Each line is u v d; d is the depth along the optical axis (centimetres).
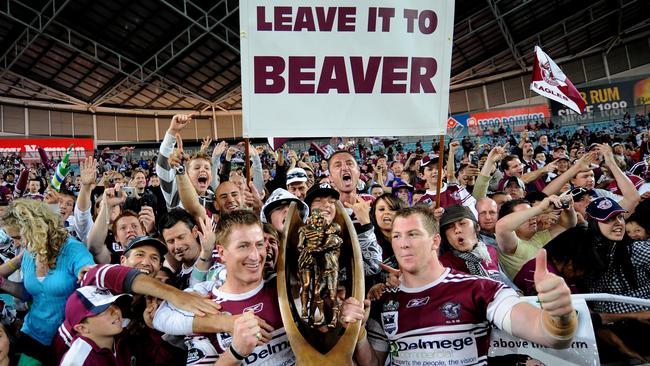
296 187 365
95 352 195
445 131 241
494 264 266
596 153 392
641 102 1895
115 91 2292
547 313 147
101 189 539
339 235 180
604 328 200
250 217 182
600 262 261
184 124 337
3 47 1769
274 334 177
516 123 1908
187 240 268
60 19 1611
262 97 234
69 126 2388
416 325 183
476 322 180
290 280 176
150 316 199
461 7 1802
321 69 235
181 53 1978
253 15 232
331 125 237
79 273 218
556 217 312
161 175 360
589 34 2322
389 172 943
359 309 159
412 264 186
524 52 2383
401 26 237
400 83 239
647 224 269
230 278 184
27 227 232
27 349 231
